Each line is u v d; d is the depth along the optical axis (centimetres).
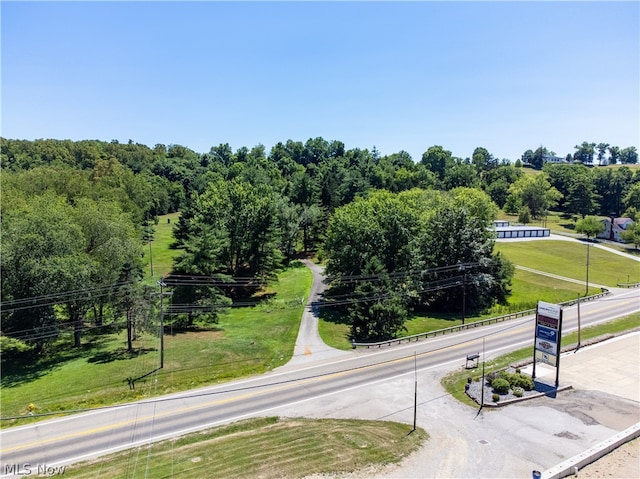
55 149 14062
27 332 4328
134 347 4672
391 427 3048
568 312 6088
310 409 3344
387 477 2452
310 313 6025
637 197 13862
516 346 4797
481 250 6294
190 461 2617
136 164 16238
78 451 2759
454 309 6425
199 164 16838
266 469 2516
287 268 8638
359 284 5469
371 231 6144
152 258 8712
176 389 3703
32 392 3609
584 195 14300
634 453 2720
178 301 5447
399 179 14350
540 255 9494
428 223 6781
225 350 4550
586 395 3581
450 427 3050
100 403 3434
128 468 2548
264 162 15938
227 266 7569
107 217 5531
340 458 2638
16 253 4281
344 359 4416
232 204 7288
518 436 2923
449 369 4144
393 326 4981
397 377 3950
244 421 3152
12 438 2930
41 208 5225
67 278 4369
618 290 7319
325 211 10031
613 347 4716
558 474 2441
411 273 6097
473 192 9619
